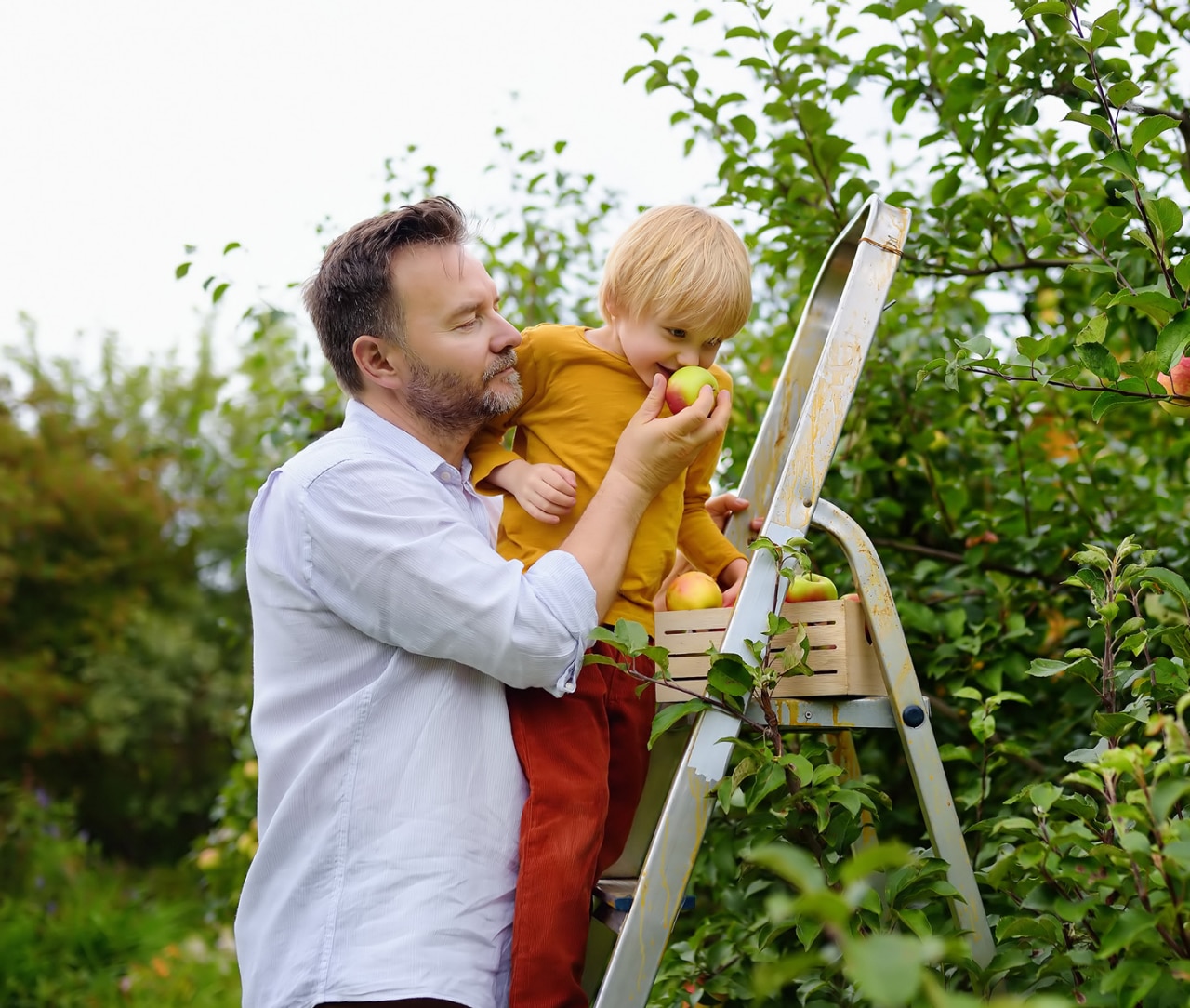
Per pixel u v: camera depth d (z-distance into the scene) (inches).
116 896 299.7
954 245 98.9
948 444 111.1
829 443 61.5
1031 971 57.1
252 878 58.1
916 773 59.2
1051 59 82.2
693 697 61.7
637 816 70.3
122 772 487.2
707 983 80.0
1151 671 59.3
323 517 59.6
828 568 103.9
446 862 55.6
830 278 75.0
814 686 60.0
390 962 53.5
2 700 449.7
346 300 64.1
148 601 514.0
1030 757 85.6
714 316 66.2
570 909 55.3
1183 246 80.8
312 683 60.1
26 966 231.1
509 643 56.3
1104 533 101.7
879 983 24.7
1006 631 95.1
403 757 57.4
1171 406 61.1
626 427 66.2
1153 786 47.4
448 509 61.1
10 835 309.1
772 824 62.0
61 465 496.4
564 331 69.8
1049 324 110.9
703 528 73.2
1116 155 64.8
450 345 63.0
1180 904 44.8
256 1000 56.3
